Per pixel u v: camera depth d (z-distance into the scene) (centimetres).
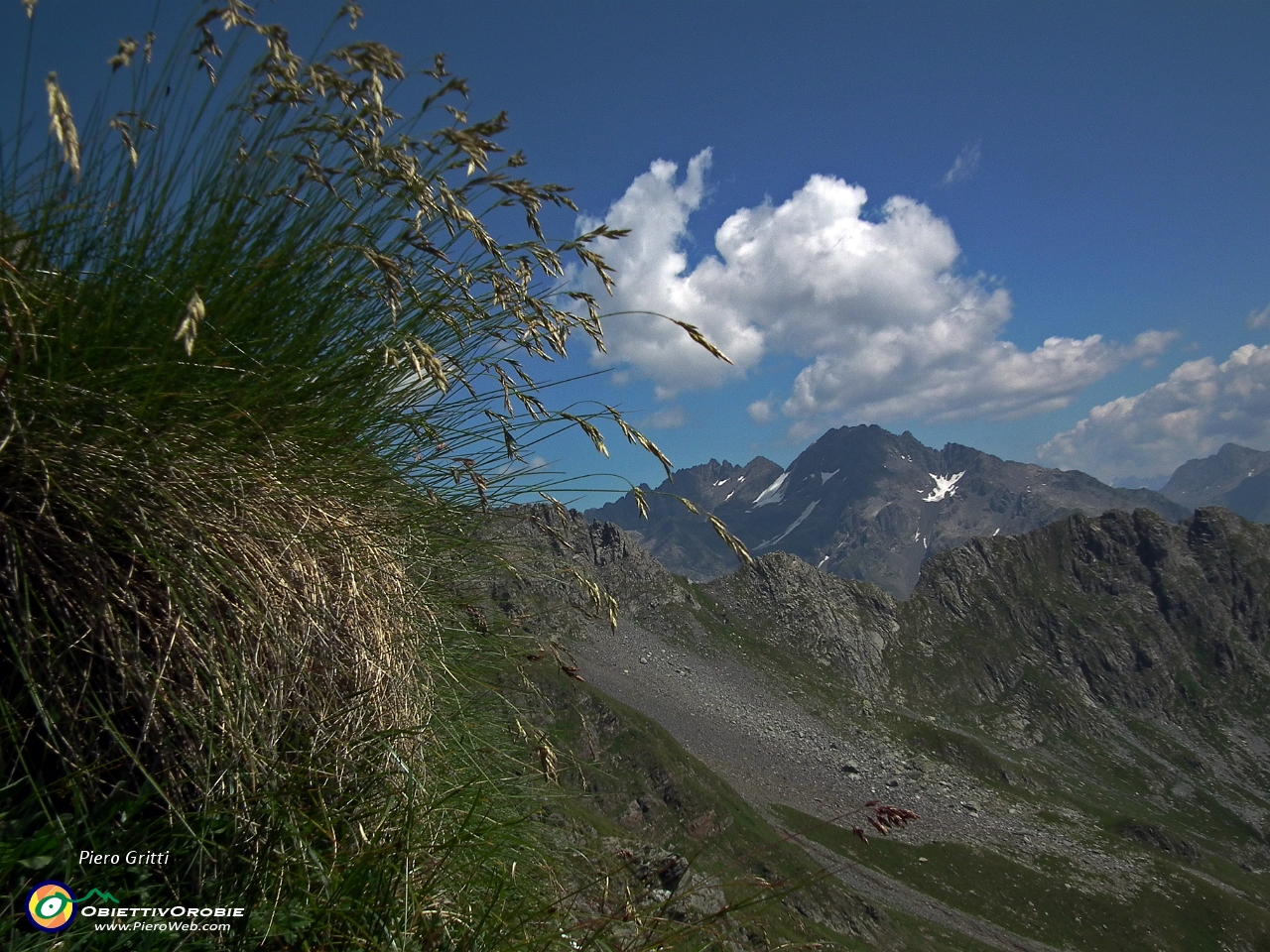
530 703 478
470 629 454
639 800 8225
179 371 304
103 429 290
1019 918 10419
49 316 288
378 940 279
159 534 296
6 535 271
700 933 332
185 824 258
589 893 388
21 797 257
